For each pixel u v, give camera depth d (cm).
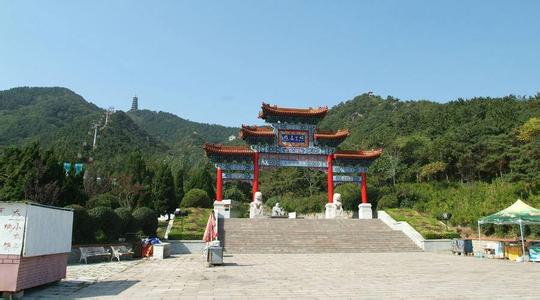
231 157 4456
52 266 1516
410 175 7031
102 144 12750
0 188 3145
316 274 1908
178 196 6319
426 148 7062
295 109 4606
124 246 2794
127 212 3077
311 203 6494
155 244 2864
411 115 10069
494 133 6506
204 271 2038
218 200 4291
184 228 3638
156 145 16650
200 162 11362
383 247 3516
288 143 4553
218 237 3525
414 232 3688
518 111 7981
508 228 3838
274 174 9219
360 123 13238
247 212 6328
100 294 1351
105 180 4934
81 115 19300
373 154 4581
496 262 2566
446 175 6656
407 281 1672
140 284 1584
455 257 2933
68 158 7325
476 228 4119
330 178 4556
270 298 1276
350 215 5331
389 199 5062
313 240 3559
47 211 1459
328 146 4612
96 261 2570
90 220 2655
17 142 14162
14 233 1281
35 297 1295
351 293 1373
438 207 4875
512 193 4656
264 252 3269
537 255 2608
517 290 1445
